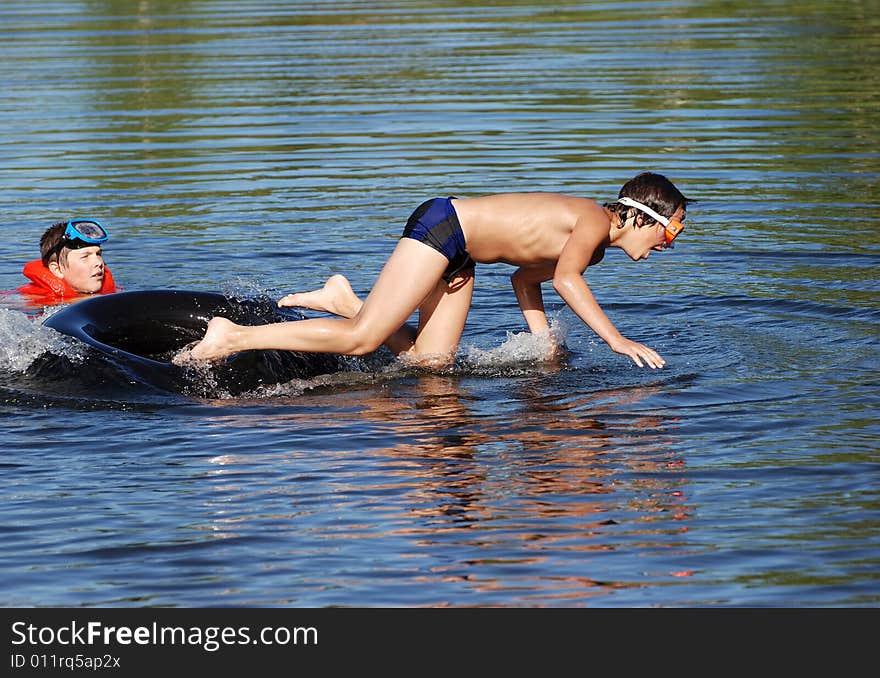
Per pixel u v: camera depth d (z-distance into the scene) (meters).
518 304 27.69
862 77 55.28
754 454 18.50
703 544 15.47
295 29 73.31
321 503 16.98
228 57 63.53
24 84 56.94
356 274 30.92
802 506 16.50
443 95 53.44
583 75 57.31
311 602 14.34
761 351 24.34
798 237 33.38
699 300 28.39
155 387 22.39
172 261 32.19
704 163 41.62
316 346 23.02
